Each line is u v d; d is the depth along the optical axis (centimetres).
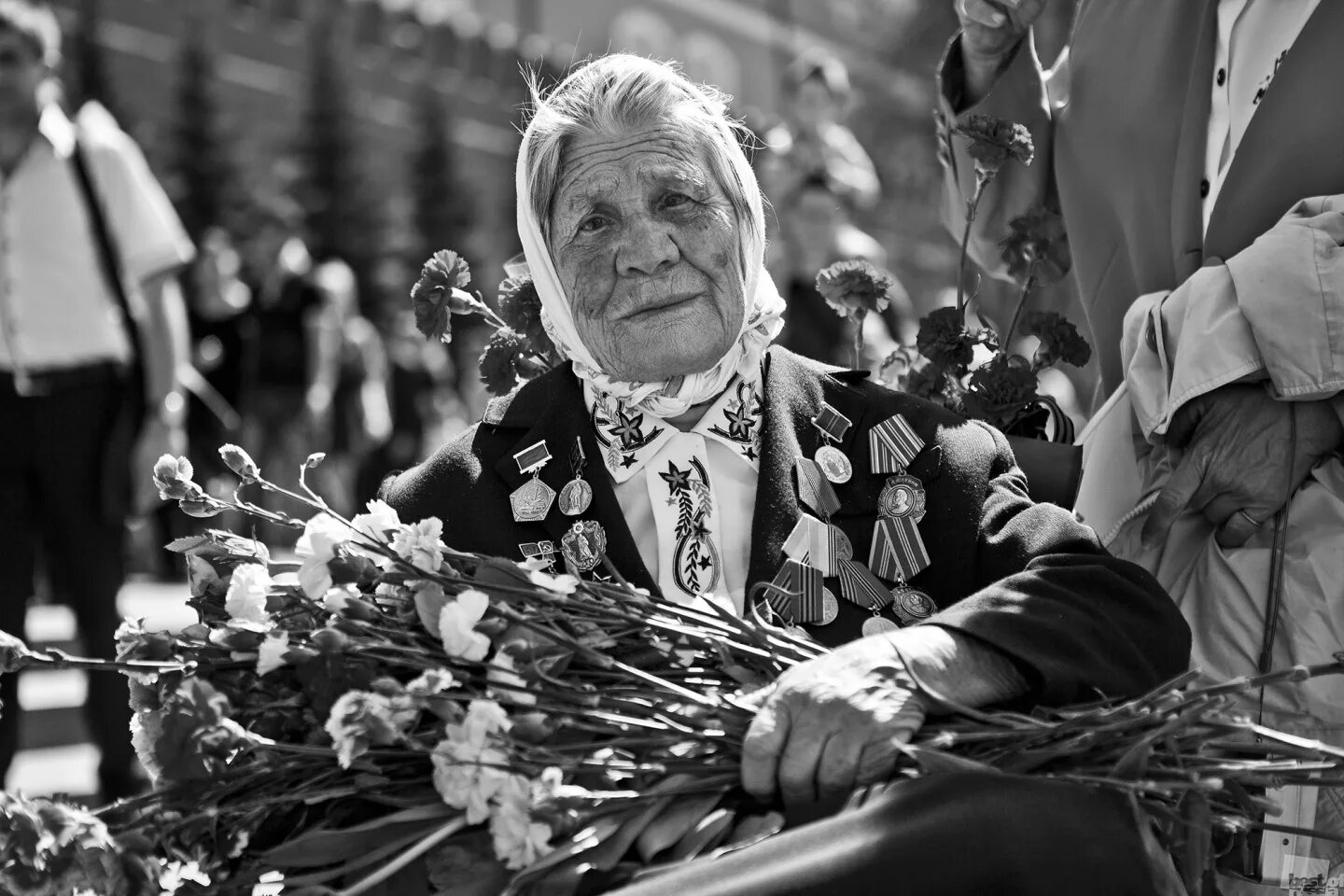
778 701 166
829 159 602
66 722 585
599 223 202
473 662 169
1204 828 162
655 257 198
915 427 210
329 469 1056
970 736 162
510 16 3428
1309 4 235
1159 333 230
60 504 445
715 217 202
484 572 182
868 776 163
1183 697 164
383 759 174
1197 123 248
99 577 450
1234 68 245
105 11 2622
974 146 245
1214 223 240
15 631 445
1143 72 255
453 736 159
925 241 2864
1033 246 257
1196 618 230
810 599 197
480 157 3092
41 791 503
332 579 175
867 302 254
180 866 169
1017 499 202
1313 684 220
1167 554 232
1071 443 252
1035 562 189
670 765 167
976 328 259
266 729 178
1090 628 179
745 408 210
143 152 2627
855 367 258
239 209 2408
